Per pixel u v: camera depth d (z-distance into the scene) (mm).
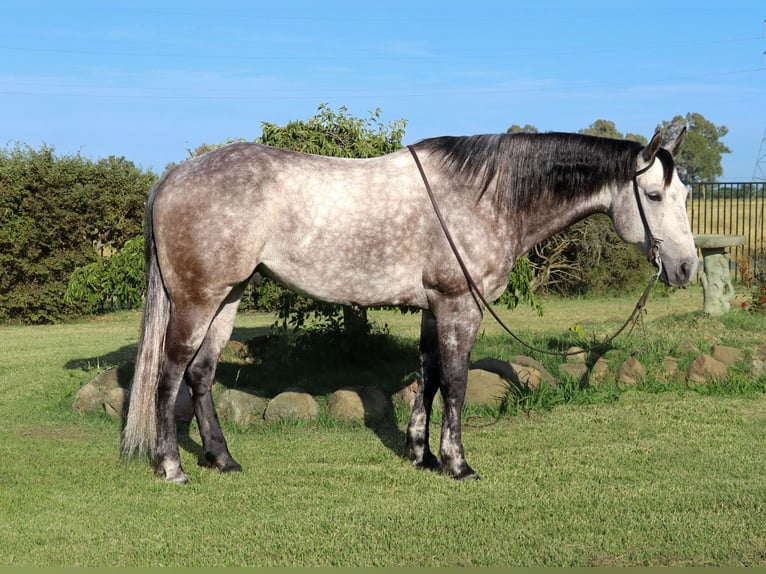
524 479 4852
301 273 4789
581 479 4836
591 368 7664
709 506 4332
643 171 4855
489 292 4906
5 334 13219
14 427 6387
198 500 4547
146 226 4887
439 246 4762
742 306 10398
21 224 14398
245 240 4648
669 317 9867
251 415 6422
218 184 4660
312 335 8500
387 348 8719
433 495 4582
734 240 9516
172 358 4797
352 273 4781
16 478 4957
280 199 4688
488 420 6367
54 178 14547
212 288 4695
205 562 3672
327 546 3828
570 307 15906
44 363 9898
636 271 17625
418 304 4926
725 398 6902
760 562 3617
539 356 8242
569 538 3914
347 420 6340
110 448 5680
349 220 4719
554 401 6762
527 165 4895
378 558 3705
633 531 3975
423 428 5234
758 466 5023
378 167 4867
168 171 4887
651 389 7188
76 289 8109
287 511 4352
